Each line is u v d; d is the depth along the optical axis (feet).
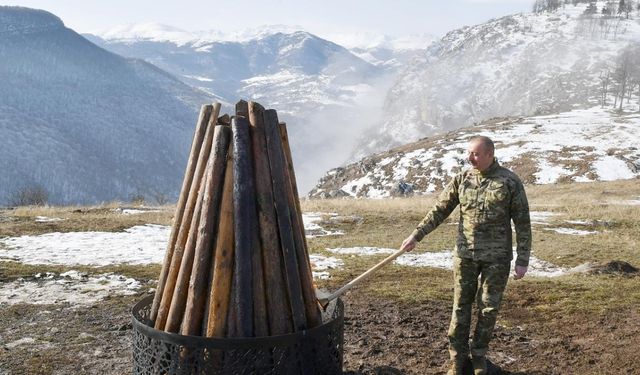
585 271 31.07
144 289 26.68
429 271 31.50
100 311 22.91
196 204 12.83
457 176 15.84
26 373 16.31
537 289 26.58
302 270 13.21
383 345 19.01
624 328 20.56
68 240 40.16
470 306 15.79
